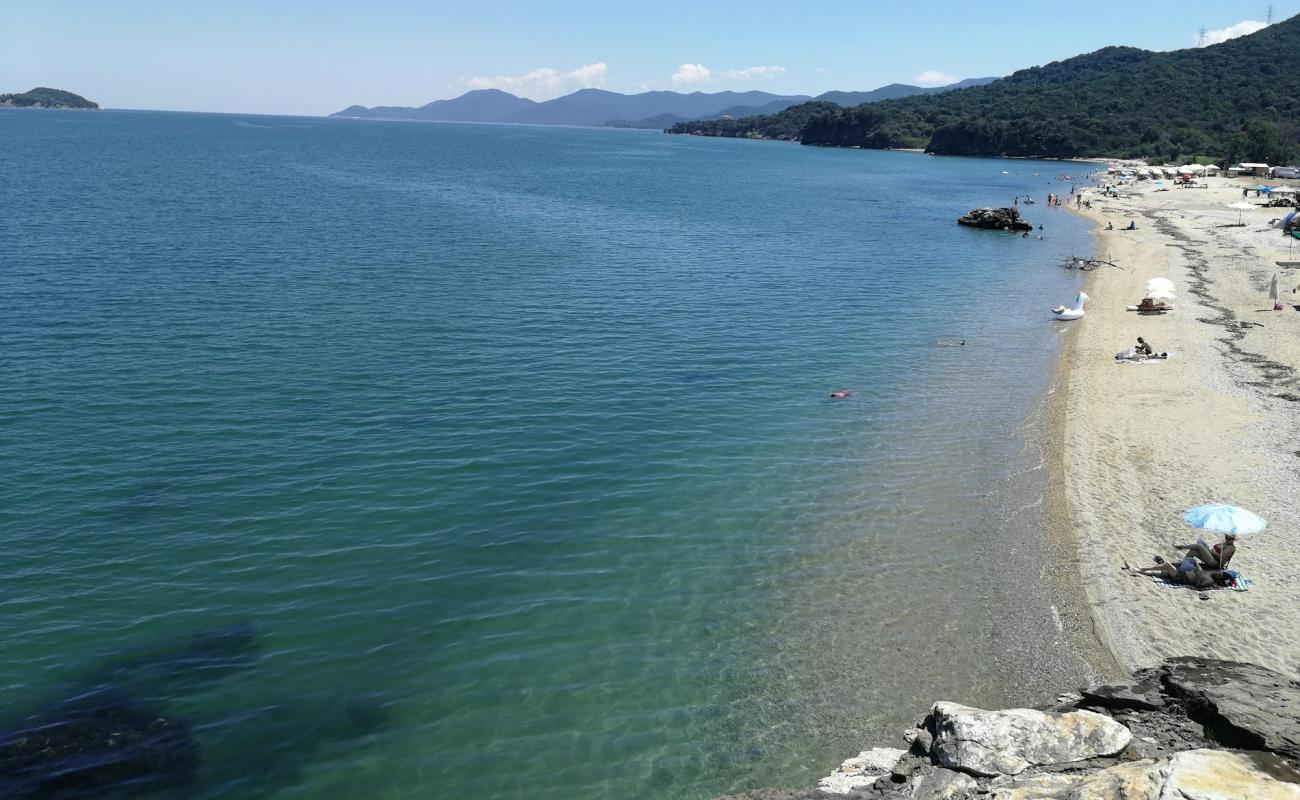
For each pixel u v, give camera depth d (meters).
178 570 21.86
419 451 29.48
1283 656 17.84
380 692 17.89
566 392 36.00
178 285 52.31
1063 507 25.45
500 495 26.56
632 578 22.22
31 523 23.72
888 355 42.88
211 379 35.69
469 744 16.53
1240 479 26.44
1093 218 109.06
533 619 20.41
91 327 42.22
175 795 15.20
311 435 30.44
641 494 26.91
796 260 72.12
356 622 20.11
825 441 31.38
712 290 58.09
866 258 74.50
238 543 23.23
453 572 22.27
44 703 17.22
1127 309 51.94
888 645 19.36
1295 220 79.81
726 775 15.70
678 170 198.88
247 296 50.41
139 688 17.77
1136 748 13.78
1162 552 22.55
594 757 16.19
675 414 33.94
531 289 55.97
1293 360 39.03
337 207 97.12
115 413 31.61
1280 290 55.19
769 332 47.03
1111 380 37.34
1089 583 21.31
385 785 15.55
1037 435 31.53
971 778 13.59
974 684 17.94
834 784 14.77
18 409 31.44
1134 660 18.19
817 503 26.38
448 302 51.09
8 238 64.69
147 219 79.12
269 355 39.25
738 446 30.88
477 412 33.31
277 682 18.08
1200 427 30.98
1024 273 68.19
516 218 94.62
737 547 23.78
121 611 20.16
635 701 17.69
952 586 21.64
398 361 39.19
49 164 136.00
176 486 26.23
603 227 89.75
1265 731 13.31
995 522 24.89
